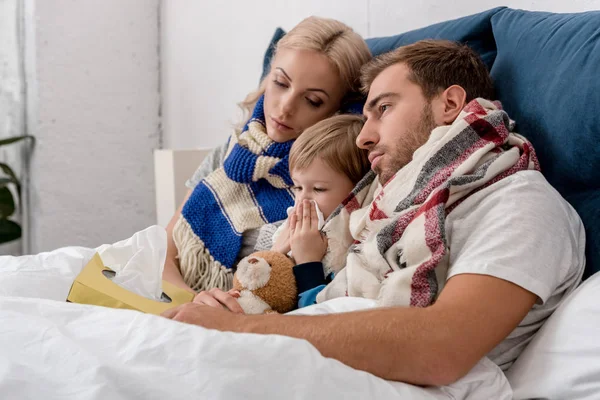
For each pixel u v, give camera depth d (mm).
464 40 1276
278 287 1063
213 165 1618
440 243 849
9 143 2412
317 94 1335
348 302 891
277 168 1363
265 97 1406
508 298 773
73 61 2516
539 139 1017
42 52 2441
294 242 1119
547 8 1323
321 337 750
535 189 863
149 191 2744
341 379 684
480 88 1077
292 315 807
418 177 965
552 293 860
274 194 1395
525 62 1093
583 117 932
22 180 2576
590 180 945
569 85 970
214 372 650
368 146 1081
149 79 2715
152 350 672
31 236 2570
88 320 749
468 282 783
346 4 1848
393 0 1695
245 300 1059
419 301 842
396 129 1038
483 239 818
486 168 891
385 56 1117
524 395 791
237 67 2277
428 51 1064
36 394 637
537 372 793
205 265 1397
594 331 757
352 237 1099
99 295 984
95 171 2598
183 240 1415
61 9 2469
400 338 732
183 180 1965
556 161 980
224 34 2332
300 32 1361
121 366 658
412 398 715
